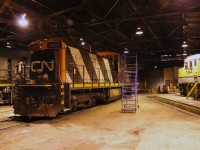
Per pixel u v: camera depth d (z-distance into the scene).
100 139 7.41
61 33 21.92
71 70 13.55
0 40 21.91
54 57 12.23
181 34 26.42
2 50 20.16
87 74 15.73
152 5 16.97
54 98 11.02
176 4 16.47
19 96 11.43
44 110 11.02
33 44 12.64
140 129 8.85
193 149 6.32
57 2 15.18
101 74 18.41
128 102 20.67
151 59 42.09
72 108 13.23
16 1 13.66
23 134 8.13
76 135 7.95
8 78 20.47
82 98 14.38
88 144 6.86
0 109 15.64
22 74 12.66
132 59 42.28
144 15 16.25
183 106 16.27
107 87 18.45
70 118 11.55
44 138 7.57
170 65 49.81
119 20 16.78
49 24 18.27
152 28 22.78
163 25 23.08
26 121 10.92
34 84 11.27
